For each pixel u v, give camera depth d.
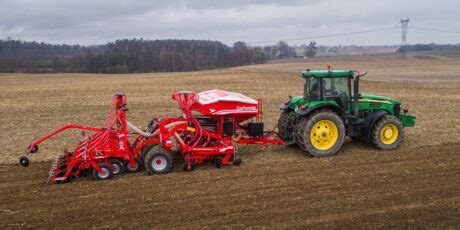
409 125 11.44
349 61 81.44
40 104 21.16
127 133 9.08
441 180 8.31
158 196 7.64
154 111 18.69
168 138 9.11
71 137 12.77
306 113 9.91
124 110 9.05
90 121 16.17
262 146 11.29
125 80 39.41
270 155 10.42
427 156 10.05
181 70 88.06
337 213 6.82
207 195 7.68
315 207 7.06
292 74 44.38
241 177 8.70
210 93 10.34
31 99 23.31
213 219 6.65
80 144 9.08
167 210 7.02
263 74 44.66
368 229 6.27
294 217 6.68
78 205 7.29
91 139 9.12
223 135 9.70
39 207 7.23
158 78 41.34
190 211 6.96
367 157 10.03
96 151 8.70
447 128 13.37
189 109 9.41
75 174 8.65
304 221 6.53
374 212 6.82
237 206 7.14
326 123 10.17
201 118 9.88
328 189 7.90
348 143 11.44
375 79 36.78
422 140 11.76
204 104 9.38
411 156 10.08
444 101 20.97
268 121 15.42
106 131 8.91
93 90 28.55
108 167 8.65
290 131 10.76
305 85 10.84
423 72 46.41
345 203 7.21
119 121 9.31
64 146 11.61
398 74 43.34
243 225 6.42
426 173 8.76
